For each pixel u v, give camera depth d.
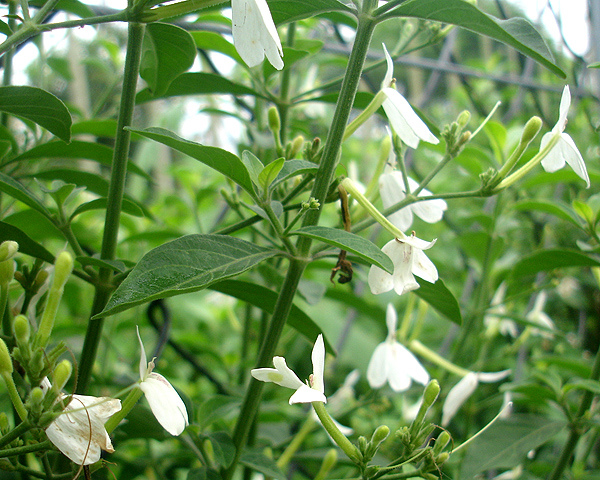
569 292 0.64
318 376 0.25
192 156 0.25
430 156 0.73
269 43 0.24
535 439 0.33
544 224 0.57
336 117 0.26
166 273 0.24
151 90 0.32
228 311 0.55
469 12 0.25
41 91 0.26
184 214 0.71
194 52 0.29
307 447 0.44
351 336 0.67
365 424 0.55
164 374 0.47
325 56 0.53
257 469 0.28
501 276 0.48
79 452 0.22
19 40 0.25
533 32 0.26
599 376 0.34
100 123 0.35
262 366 0.27
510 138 0.42
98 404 0.23
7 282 0.25
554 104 0.76
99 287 0.28
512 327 0.48
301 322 0.30
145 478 0.44
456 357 0.42
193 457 0.37
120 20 0.25
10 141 0.34
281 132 0.38
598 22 0.39
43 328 0.23
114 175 0.28
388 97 0.27
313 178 0.28
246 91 0.36
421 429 0.27
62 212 0.29
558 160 0.28
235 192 0.35
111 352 0.51
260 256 0.26
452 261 0.74
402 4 0.25
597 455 0.50
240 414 0.28
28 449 0.23
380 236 0.69
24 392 0.28
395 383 0.34
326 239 0.25
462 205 0.68
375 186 0.31
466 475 0.33
